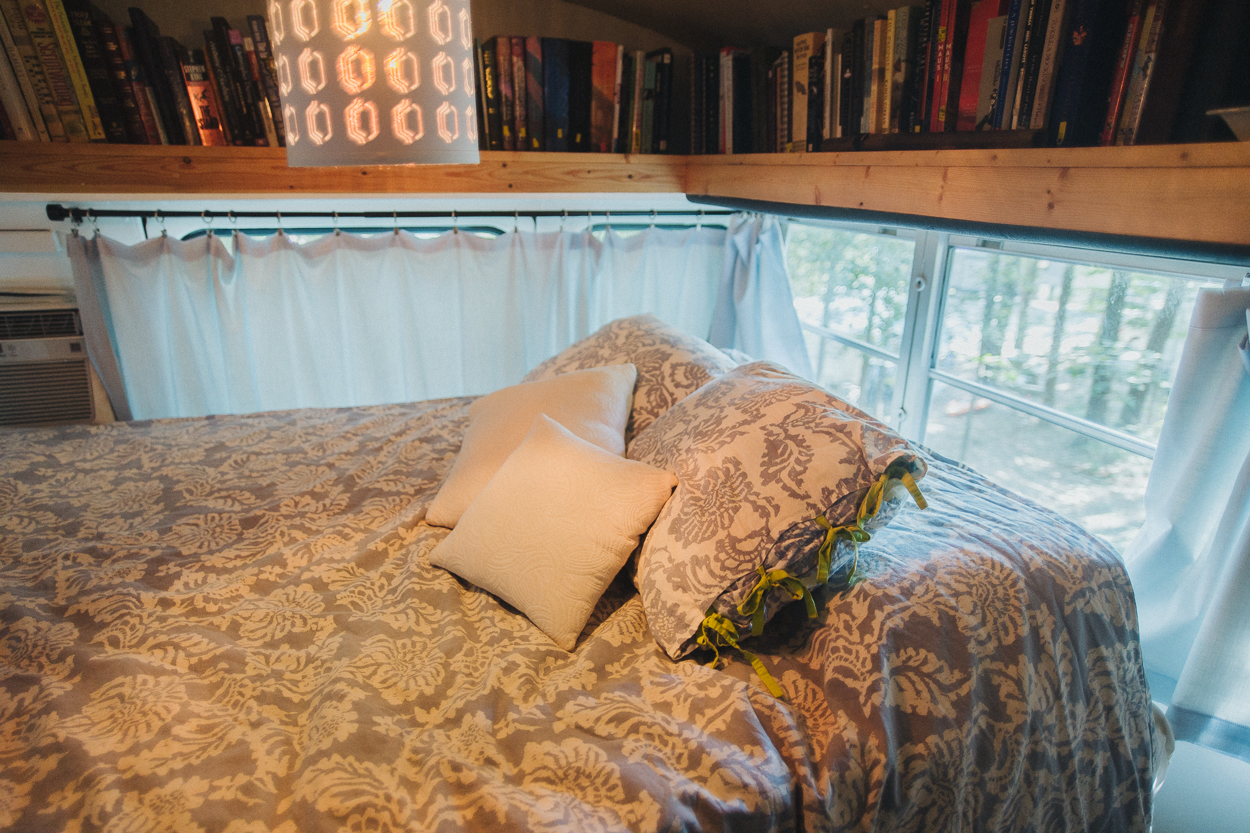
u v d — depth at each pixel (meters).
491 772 0.95
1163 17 1.19
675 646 1.15
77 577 1.39
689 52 2.74
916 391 2.34
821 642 1.17
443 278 2.85
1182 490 1.44
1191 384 1.40
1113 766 1.25
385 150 1.07
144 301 2.55
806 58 2.01
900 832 1.05
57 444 2.01
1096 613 1.27
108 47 2.04
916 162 1.62
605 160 2.49
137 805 0.90
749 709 1.04
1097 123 1.35
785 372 1.49
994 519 1.42
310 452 1.97
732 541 1.15
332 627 1.26
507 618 1.28
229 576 1.42
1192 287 1.53
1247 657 1.33
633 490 1.28
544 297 2.95
